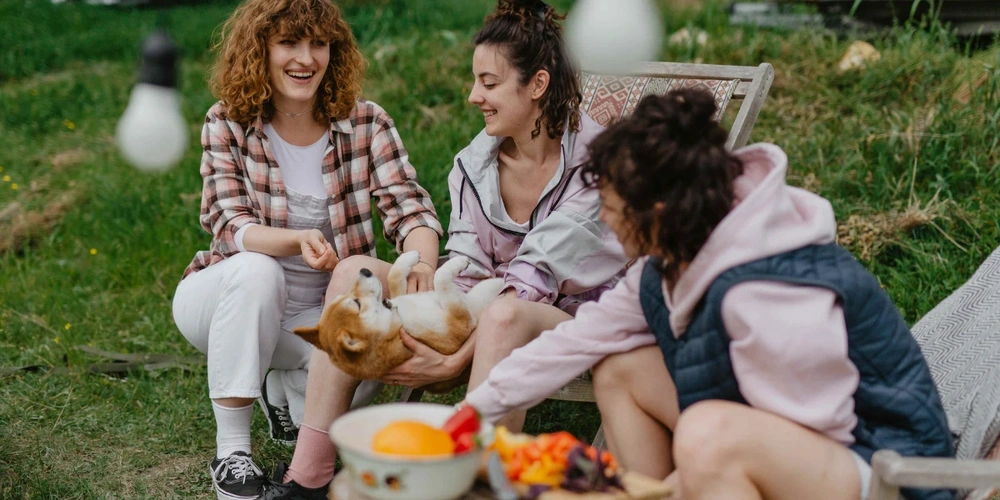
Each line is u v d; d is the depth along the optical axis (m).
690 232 1.75
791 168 4.18
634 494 1.57
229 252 2.71
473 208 2.69
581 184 2.55
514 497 1.53
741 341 1.74
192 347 3.76
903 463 1.59
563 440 1.63
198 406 3.27
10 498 2.70
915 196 3.82
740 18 5.83
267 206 2.76
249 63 2.63
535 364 2.04
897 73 4.56
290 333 2.82
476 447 1.56
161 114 1.26
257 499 2.49
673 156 1.72
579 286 2.53
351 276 2.48
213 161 2.74
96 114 6.67
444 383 2.37
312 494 2.46
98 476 2.86
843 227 3.74
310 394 2.43
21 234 4.93
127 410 3.29
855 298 1.76
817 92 4.70
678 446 1.74
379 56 6.23
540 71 2.52
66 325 3.86
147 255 4.57
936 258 3.53
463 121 5.18
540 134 2.60
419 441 1.54
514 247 2.68
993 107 4.11
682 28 5.77
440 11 8.09
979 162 3.91
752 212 1.76
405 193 2.85
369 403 2.74
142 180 5.27
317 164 2.80
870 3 5.41
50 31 9.20
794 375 1.72
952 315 2.29
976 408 1.98
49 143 6.17
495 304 2.27
